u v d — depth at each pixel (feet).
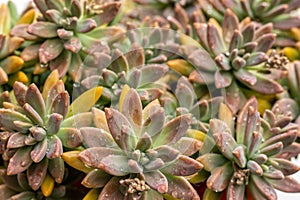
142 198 1.57
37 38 1.79
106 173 1.60
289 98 1.90
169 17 2.00
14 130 1.63
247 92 1.86
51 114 1.60
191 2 2.11
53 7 1.79
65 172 1.69
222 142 1.65
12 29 1.80
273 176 1.65
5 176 1.69
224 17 1.87
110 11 1.83
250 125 1.67
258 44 1.85
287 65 1.91
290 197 2.32
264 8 1.97
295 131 1.67
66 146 1.62
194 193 1.58
